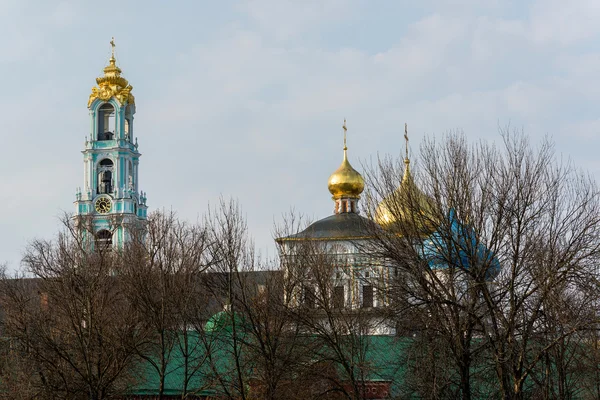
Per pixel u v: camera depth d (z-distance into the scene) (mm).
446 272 80688
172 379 108000
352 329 94438
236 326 97125
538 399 81688
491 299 75562
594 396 85312
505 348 76938
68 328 99188
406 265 78812
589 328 73125
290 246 103750
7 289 116062
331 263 103375
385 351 100812
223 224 98062
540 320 77062
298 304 96688
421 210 81250
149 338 99312
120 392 99250
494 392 82375
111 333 93062
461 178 79688
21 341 99375
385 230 82938
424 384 78188
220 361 103750
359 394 86812
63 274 101562
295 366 91312
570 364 86750
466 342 76750
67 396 92938
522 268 77000
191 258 102500
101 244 129000
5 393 94500
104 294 97938
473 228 78750
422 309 78375
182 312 91812
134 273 97938
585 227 76312
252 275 98875
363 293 97938
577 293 80250
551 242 76062
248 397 93562
